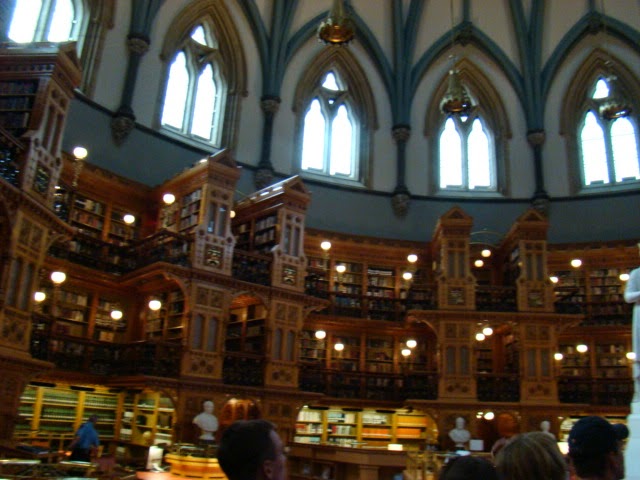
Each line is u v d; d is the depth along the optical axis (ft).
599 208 85.20
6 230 39.91
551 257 82.53
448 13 92.43
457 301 71.20
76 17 69.72
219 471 35.06
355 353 77.05
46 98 43.83
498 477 7.98
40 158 42.88
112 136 69.26
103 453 57.11
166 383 53.67
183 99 79.25
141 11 73.36
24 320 41.93
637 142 86.99
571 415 68.59
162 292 61.16
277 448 7.78
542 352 69.67
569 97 91.09
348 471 53.26
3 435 39.40
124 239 65.31
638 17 88.28
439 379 68.85
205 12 81.30
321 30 48.19
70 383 54.39
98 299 61.05
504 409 67.31
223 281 59.52
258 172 80.94
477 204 88.58
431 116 92.38
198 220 60.13
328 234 81.15
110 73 70.54
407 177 89.51
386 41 92.27
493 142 92.12
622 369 75.66
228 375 58.59
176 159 74.95
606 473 9.35
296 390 62.85
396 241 83.46
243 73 83.41
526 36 91.04
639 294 27.96
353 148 90.48
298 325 65.05
